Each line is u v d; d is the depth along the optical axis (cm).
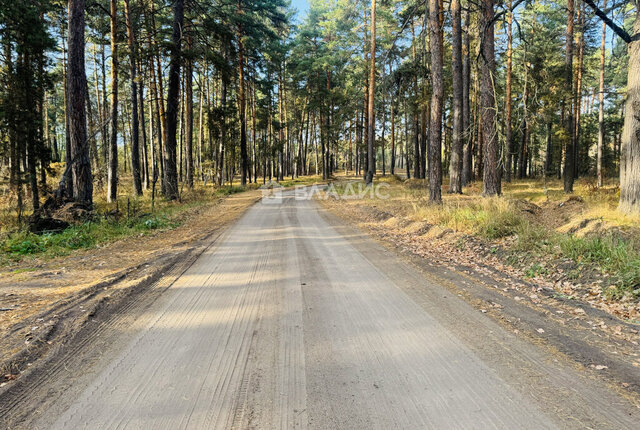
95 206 1484
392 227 1157
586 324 410
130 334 394
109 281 582
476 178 2814
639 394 277
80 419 253
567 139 1870
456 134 1883
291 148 6222
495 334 387
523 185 2445
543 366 321
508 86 2347
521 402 270
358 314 448
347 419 252
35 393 284
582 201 1159
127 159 6047
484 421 249
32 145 1627
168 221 1303
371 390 288
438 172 1370
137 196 2106
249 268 674
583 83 2928
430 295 512
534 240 735
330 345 368
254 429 242
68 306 470
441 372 314
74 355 346
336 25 3484
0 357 339
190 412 261
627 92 887
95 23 2386
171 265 698
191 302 495
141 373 315
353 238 977
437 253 795
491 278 598
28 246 836
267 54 3997
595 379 299
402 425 246
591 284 528
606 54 2562
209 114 3027
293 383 299
